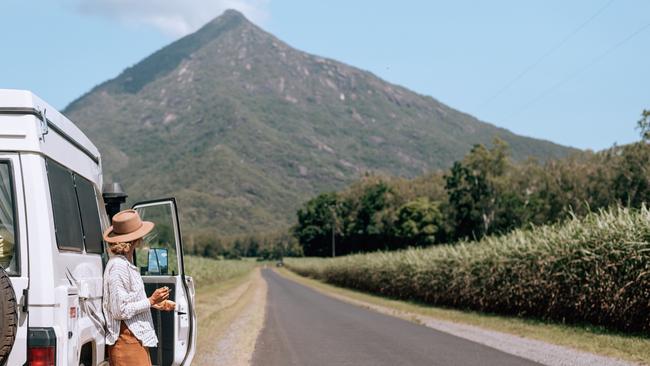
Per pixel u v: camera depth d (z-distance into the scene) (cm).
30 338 470
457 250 2722
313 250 12900
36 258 481
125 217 599
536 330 1681
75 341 506
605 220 1747
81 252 580
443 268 2730
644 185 4722
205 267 5050
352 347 1379
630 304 1548
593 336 1515
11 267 479
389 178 12581
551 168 6438
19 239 482
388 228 10306
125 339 588
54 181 526
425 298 3100
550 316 1927
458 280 2519
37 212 486
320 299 3572
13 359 464
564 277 1805
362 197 11381
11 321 442
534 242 2052
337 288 5334
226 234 18525
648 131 4547
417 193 10644
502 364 1113
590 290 1681
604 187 5716
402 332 1706
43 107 516
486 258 2312
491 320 2025
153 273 817
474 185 7325
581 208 5825
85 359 569
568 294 1811
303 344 1434
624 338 1463
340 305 2992
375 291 4266
